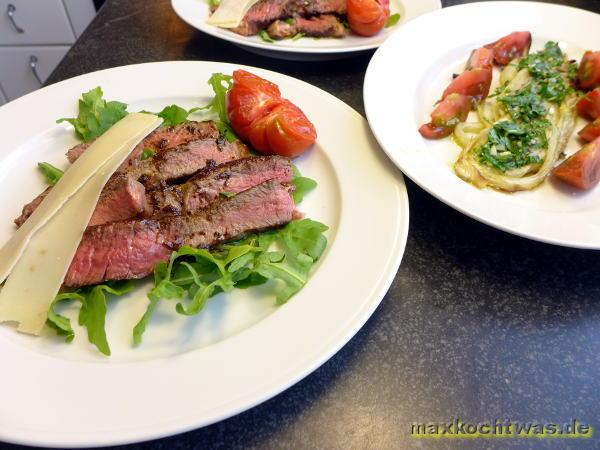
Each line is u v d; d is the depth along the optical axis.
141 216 0.26
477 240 0.26
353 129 0.30
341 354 0.22
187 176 0.28
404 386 0.21
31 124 0.31
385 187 0.27
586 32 0.40
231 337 0.20
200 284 0.22
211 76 0.33
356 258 0.23
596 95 0.33
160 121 0.28
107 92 0.33
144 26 0.43
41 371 0.19
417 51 0.37
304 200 0.27
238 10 0.39
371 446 0.19
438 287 0.24
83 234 0.23
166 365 0.19
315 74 0.39
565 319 0.23
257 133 0.29
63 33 0.62
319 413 0.20
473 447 0.19
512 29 0.40
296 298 0.22
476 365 0.21
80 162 0.26
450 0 0.50
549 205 0.28
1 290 0.22
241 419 0.20
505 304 0.23
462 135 0.32
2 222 0.27
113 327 0.22
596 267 0.25
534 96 0.34
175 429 0.17
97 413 0.18
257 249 0.23
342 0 0.40
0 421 0.18
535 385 0.21
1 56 0.64
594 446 0.19
